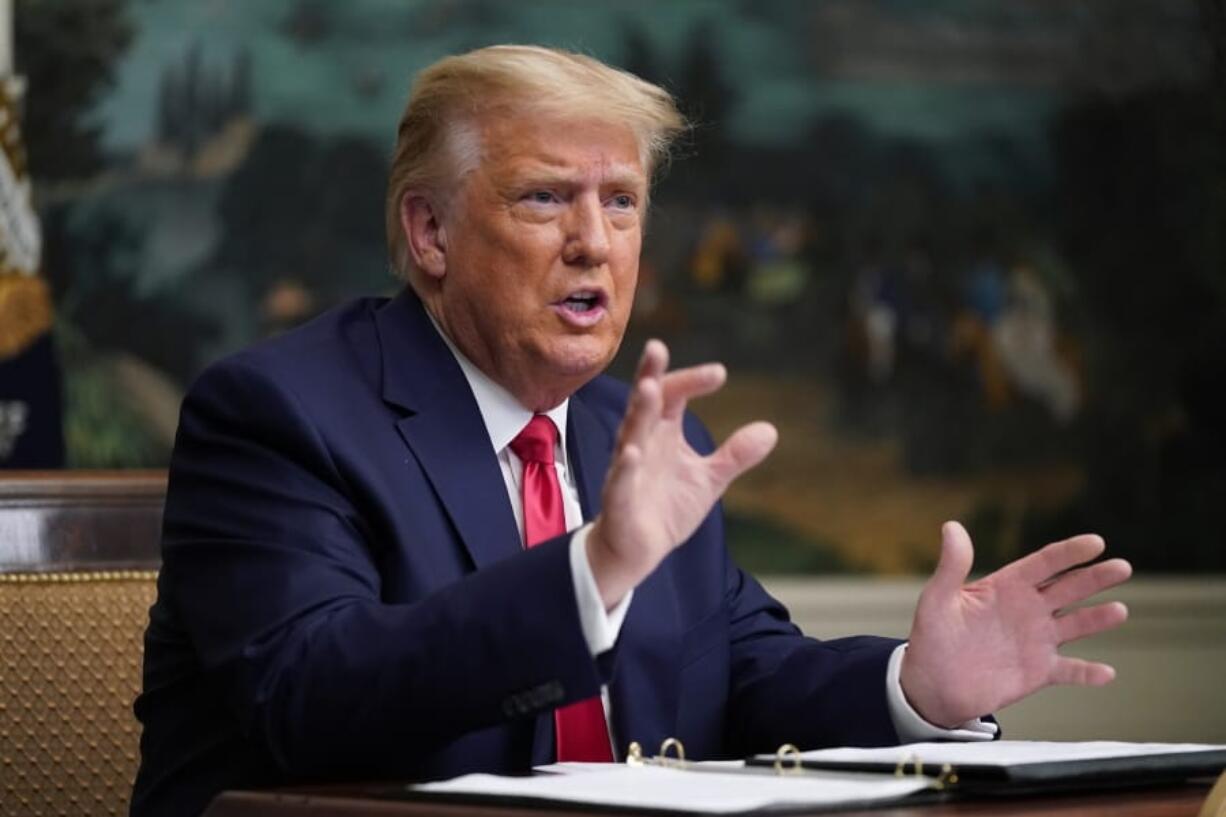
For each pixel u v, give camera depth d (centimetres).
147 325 1409
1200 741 1605
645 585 520
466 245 504
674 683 516
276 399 480
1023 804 356
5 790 528
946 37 1608
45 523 553
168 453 1410
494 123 499
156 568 563
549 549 396
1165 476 1638
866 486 1579
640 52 1545
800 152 1579
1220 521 1641
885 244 1594
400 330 515
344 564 456
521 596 393
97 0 1400
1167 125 1647
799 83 1580
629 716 502
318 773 420
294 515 462
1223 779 345
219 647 442
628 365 1543
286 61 1446
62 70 1390
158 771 484
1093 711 1577
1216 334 1647
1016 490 1611
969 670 466
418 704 400
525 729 470
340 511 469
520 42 1503
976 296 1609
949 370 1603
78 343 1392
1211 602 1612
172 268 1417
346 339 511
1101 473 1625
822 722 504
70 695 539
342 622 420
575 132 496
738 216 1566
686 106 1555
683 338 1553
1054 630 464
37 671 537
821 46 1584
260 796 364
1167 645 1606
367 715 404
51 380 937
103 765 539
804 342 1574
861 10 1592
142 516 565
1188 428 1642
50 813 532
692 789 351
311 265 1448
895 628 1566
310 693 412
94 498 560
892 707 485
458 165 504
